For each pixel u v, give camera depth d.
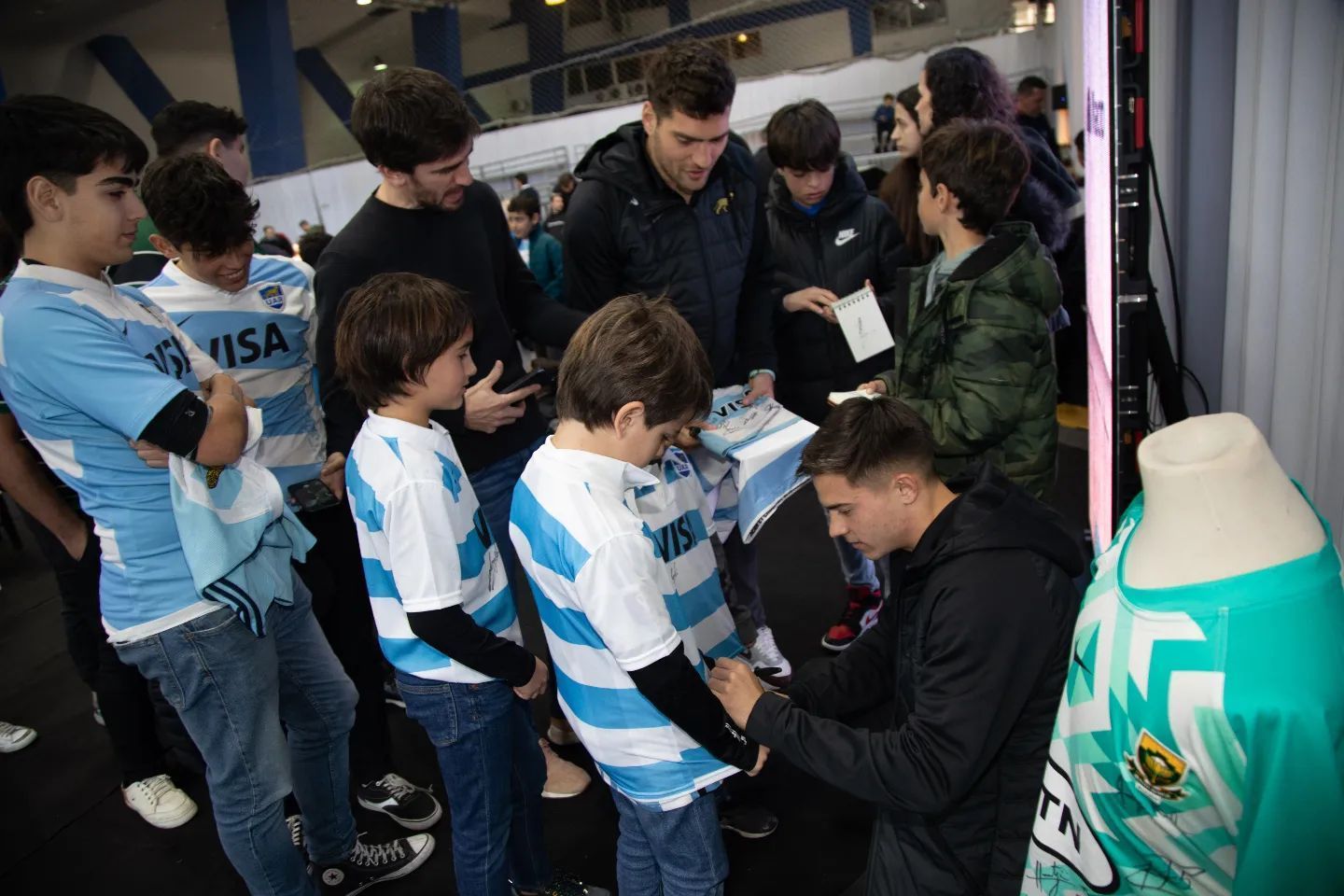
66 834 2.15
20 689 2.93
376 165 1.58
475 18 9.70
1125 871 0.82
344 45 10.83
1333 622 0.67
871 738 1.08
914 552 1.11
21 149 1.18
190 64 11.33
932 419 1.57
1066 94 4.95
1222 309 2.10
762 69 8.39
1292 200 1.66
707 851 1.24
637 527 1.09
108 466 1.30
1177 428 0.75
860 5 7.79
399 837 1.94
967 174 1.53
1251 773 0.66
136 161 1.29
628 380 1.07
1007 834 1.15
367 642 2.01
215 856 2.02
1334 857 0.66
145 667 1.38
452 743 1.39
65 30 10.57
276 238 4.41
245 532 1.37
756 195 2.03
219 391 1.39
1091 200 1.77
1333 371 1.66
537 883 1.63
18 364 1.23
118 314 1.31
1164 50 2.05
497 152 8.63
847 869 1.75
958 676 1.01
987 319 1.48
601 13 8.91
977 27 7.35
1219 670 0.67
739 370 2.12
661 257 1.88
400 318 1.25
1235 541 0.69
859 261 2.31
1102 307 1.63
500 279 1.91
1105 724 0.78
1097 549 1.92
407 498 1.24
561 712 2.12
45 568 4.00
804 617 2.71
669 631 1.07
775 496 1.52
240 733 1.42
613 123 8.09
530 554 1.15
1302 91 1.60
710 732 1.11
